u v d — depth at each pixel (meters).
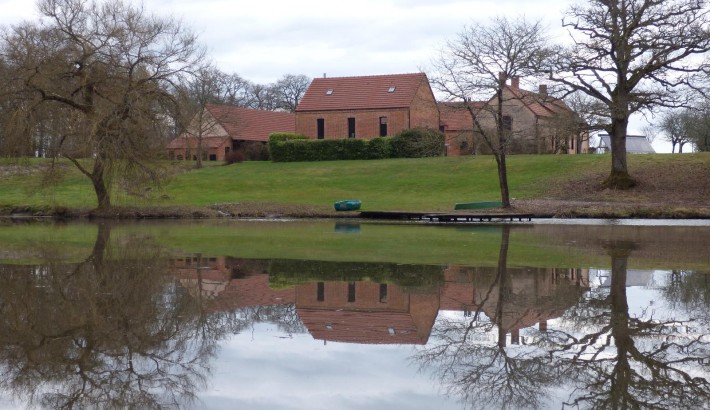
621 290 13.93
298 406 7.42
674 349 9.72
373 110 68.69
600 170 48.50
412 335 10.55
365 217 37.34
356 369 8.78
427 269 16.86
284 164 62.25
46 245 22.62
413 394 7.86
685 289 14.03
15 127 33.97
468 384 8.21
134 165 36.12
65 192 47.03
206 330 10.77
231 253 20.27
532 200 43.38
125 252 20.56
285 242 23.55
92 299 13.03
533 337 10.38
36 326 10.92
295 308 12.40
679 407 7.58
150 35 35.53
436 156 62.56
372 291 13.98
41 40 34.41
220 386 8.11
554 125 42.66
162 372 8.65
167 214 37.97
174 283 14.91
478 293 13.70
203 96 63.28
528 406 7.53
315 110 70.31
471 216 34.28
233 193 49.59
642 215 36.16
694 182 44.28
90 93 35.47
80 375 8.63
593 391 8.02
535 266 17.25
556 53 39.81
